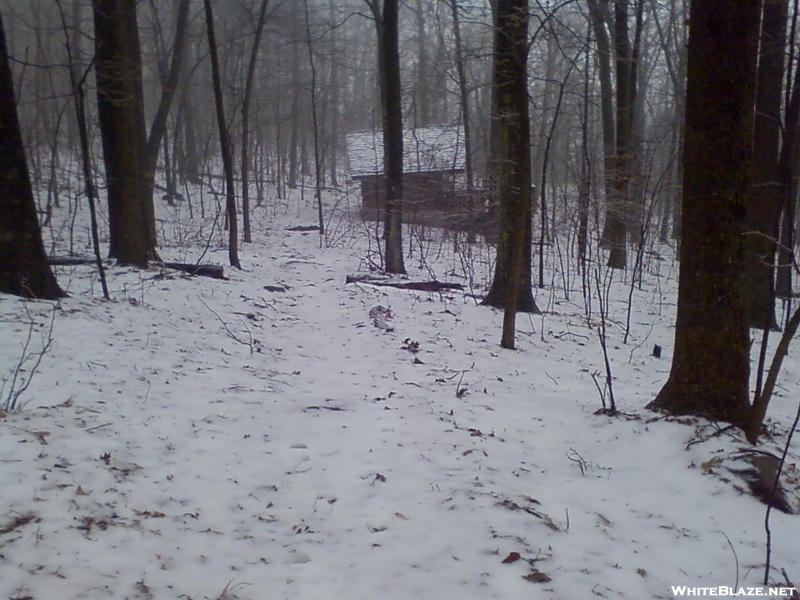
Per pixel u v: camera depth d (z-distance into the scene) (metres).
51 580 3.28
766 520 3.74
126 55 13.12
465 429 6.06
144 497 4.34
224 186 35.41
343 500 4.60
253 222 28.61
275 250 21.97
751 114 5.60
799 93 6.09
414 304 12.63
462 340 9.99
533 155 23.03
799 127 8.09
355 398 7.02
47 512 3.86
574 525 4.31
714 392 5.81
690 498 4.74
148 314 9.65
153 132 19.25
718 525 4.39
